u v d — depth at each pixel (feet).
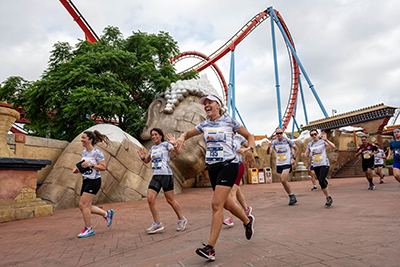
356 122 75.97
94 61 49.49
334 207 20.34
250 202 28.71
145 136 49.03
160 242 13.62
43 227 19.79
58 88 48.70
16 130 81.87
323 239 10.94
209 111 11.43
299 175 72.84
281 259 8.79
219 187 10.24
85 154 16.61
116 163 36.22
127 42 59.72
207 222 18.42
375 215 15.72
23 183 25.49
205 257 9.32
